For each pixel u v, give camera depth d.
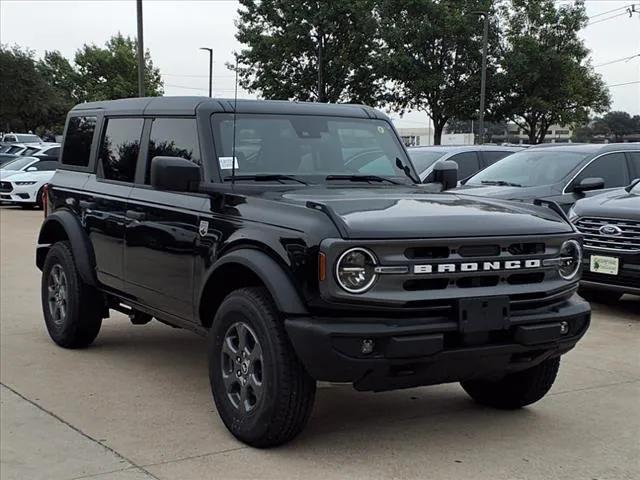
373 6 34.88
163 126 5.55
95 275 6.22
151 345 6.85
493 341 4.15
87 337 6.56
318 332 3.86
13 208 22.16
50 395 5.41
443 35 33.88
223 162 5.03
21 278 10.28
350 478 4.01
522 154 11.09
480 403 5.30
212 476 4.02
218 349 4.56
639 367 6.27
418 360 3.95
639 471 4.18
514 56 33.72
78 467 4.16
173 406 5.18
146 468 4.14
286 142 5.32
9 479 4.02
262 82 36.81
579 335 4.51
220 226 4.64
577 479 4.06
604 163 10.23
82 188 6.41
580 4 34.78
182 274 5.03
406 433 4.71
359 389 4.06
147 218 5.41
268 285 4.09
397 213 4.20
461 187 10.48
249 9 36.72
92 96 58.47
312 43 36.19
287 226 4.15
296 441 4.53
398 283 3.94
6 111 60.81
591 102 37.31
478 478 4.05
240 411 4.41
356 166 5.51
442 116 35.66
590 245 8.16
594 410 5.20
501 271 4.17
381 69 34.19
